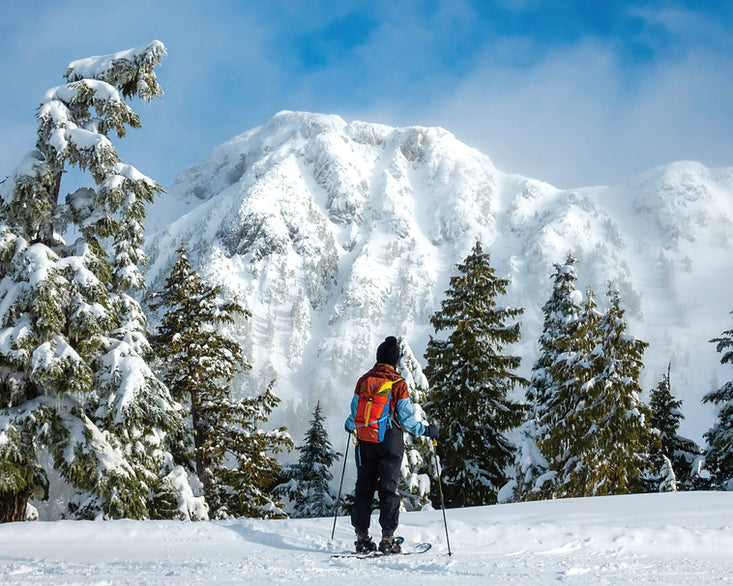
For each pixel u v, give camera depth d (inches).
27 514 477.1
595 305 840.9
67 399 481.4
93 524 247.9
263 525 241.6
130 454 506.0
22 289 450.3
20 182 460.1
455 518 247.0
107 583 128.1
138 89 511.8
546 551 187.9
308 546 201.8
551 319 943.7
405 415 189.8
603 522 221.8
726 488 893.8
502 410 868.0
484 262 884.6
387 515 183.8
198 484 661.3
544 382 924.6
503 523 218.7
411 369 718.5
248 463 707.4
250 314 745.6
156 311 746.8
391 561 163.3
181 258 745.6
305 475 1290.6
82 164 482.6
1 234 455.2
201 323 726.5
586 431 775.7
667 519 226.7
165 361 714.2
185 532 235.0
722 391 941.8
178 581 131.6
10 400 457.1
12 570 159.2
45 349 438.9
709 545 193.3
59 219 494.6
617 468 744.3
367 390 192.9
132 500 484.4
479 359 855.1
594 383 761.6
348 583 127.6
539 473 838.5
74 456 459.5
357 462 192.5
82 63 514.3
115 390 486.9
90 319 467.2
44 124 479.5
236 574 142.3
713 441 920.3
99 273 511.5
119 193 477.7
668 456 1054.4
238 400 724.7
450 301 885.8
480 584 125.9
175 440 589.6
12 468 431.2
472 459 865.5
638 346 757.3
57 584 125.4
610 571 145.2
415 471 716.0
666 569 147.0
